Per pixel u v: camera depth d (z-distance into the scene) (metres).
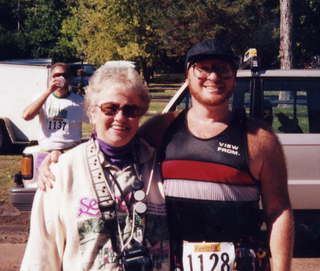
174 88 36.56
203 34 32.88
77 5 43.69
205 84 2.45
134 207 2.29
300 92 5.84
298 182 5.68
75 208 2.29
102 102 2.30
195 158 2.41
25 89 11.59
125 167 2.34
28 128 11.62
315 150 5.70
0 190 7.95
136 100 2.32
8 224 6.70
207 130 2.45
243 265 2.37
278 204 2.46
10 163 10.33
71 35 43.62
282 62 21.14
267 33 35.03
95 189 2.29
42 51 51.94
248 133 2.43
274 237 2.43
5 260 5.59
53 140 6.04
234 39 33.91
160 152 2.48
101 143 2.34
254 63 5.90
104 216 2.27
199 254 2.36
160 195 2.40
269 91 5.87
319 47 36.34
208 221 2.38
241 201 2.40
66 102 6.08
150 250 2.30
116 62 2.42
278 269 2.40
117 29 33.16
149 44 34.06
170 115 2.60
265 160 2.42
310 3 35.00
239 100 5.89
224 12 32.81
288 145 5.69
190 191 2.40
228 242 2.39
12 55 52.25
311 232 6.45
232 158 2.39
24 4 58.28
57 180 2.32
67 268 2.30
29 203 5.89
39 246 2.33
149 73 39.59
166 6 33.53
